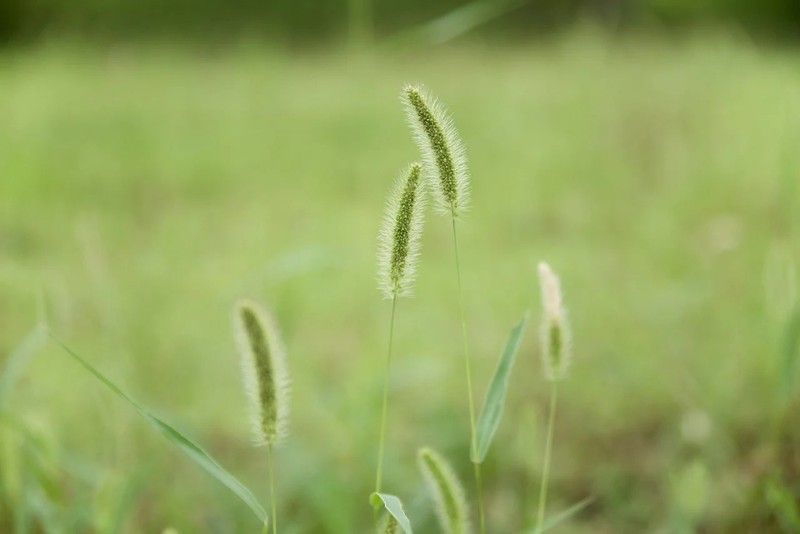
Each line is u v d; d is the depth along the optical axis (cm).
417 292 217
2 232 252
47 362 160
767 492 127
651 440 151
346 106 440
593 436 153
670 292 193
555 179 312
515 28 740
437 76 533
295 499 136
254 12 774
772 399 140
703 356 165
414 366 161
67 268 214
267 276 181
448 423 153
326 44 680
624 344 176
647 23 686
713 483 133
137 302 188
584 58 532
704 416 140
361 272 228
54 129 393
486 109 430
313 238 253
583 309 196
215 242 256
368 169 343
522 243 252
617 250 238
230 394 168
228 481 101
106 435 136
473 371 177
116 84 505
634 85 454
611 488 137
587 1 730
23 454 120
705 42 514
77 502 122
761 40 616
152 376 163
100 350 164
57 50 579
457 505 105
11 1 710
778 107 298
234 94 474
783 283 130
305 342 188
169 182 325
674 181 282
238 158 356
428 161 100
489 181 317
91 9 739
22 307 190
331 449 145
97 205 294
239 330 100
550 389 168
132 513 129
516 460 139
